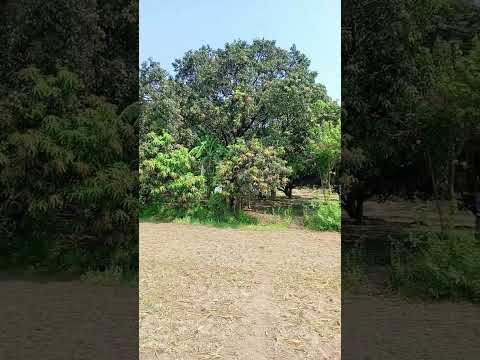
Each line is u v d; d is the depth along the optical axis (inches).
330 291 225.5
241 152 423.8
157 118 450.9
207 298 215.5
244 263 274.4
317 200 406.6
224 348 163.8
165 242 332.5
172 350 160.2
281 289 229.5
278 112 458.6
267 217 406.6
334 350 156.5
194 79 486.6
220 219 407.5
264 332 175.8
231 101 471.5
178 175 422.6
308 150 433.7
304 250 312.0
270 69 486.0
